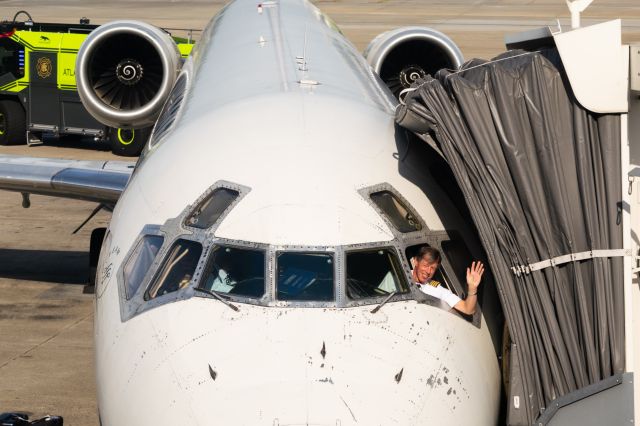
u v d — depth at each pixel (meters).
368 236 18.23
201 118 22.62
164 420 15.71
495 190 18.98
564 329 18.55
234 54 28.72
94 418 27.27
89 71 36.78
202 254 18.05
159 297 17.97
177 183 19.97
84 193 33.75
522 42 22.34
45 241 47.34
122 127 37.66
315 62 26.84
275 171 19.22
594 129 18.98
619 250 18.48
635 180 19.72
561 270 18.83
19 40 69.38
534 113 19.23
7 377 30.17
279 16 33.62
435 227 19.38
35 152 68.50
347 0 172.00
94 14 148.00
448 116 19.23
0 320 35.66
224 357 16.16
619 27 18.58
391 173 19.88
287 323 16.70
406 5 162.12
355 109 22.30
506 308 18.50
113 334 18.11
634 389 19.16
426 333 17.09
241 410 15.21
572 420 18.30
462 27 130.12
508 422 18.42
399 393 15.68
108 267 20.16
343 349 16.23
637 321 19.61
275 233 18.02
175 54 37.53
